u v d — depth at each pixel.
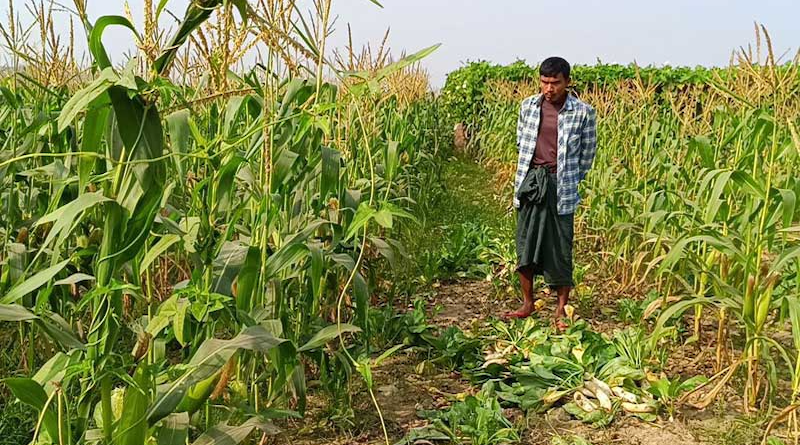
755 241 4.00
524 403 3.92
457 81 19.73
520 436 3.65
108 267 2.14
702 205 5.57
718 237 3.95
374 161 6.21
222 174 2.89
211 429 2.47
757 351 3.77
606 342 4.62
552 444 3.54
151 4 2.22
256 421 2.60
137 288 2.30
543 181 5.15
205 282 2.88
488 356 4.57
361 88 2.92
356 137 5.50
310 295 3.76
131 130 2.04
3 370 3.59
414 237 7.45
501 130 15.34
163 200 2.68
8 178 4.09
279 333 2.86
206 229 3.13
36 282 2.17
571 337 4.71
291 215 3.59
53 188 3.49
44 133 3.81
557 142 5.16
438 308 5.60
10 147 4.15
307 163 3.72
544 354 4.51
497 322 5.27
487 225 9.05
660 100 12.86
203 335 3.07
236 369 3.16
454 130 19.42
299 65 3.31
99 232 3.40
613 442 3.58
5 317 2.07
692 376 4.39
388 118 7.96
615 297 6.24
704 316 5.51
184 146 2.58
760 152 4.57
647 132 7.50
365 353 4.10
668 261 3.93
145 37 2.22
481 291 6.52
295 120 3.52
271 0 2.87
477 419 3.64
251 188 3.33
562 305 5.36
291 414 2.84
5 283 3.23
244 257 2.90
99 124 2.17
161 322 2.40
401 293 6.12
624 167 7.69
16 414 3.14
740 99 4.19
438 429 3.62
